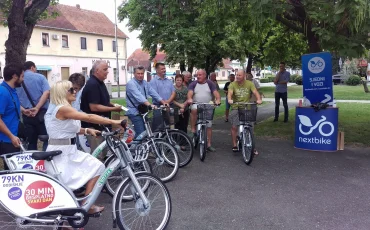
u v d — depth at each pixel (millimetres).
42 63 37625
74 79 5242
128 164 3605
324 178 5535
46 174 3234
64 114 3369
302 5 7125
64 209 3268
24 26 7113
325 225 3896
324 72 7164
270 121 11352
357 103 16484
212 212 4289
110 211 4363
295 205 4473
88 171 3508
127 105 5809
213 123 11609
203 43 20156
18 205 3109
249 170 6016
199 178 5602
